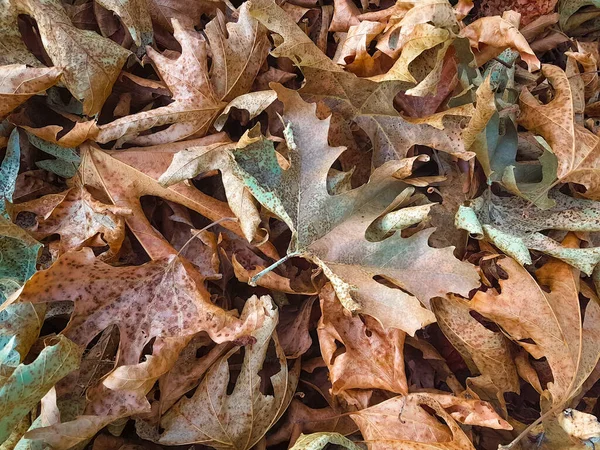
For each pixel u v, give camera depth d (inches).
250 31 12.6
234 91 12.7
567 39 15.1
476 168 13.2
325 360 12.0
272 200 11.0
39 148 12.3
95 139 11.9
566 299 12.2
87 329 11.2
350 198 11.7
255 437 12.0
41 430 10.1
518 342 12.2
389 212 11.9
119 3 11.9
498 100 13.2
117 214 11.6
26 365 10.1
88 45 11.8
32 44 12.9
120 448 11.7
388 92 12.6
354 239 11.7
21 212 12.3
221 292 12.6
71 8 12.7
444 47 11.9
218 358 12.1
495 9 14.6
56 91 12.6
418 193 12.5
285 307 13.1
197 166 11.5
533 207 13.0
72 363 10.6
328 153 11.5
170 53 13.0
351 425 12.7
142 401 10.8
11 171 11.9
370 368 12.0
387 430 12.0
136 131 12.0
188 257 12.5
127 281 11.5
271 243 12.2
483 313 12.1
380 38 12.7
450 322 12.4
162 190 12.2
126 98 12.9
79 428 10.4
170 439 11.6
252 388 11.7
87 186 12.3
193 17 13.5
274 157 11.0
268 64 13.6
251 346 11.5
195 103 12.3
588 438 11.9
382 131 12.8
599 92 14.5
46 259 11.9
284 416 12.7
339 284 11.1
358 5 14.1
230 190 11.6
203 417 11.7
